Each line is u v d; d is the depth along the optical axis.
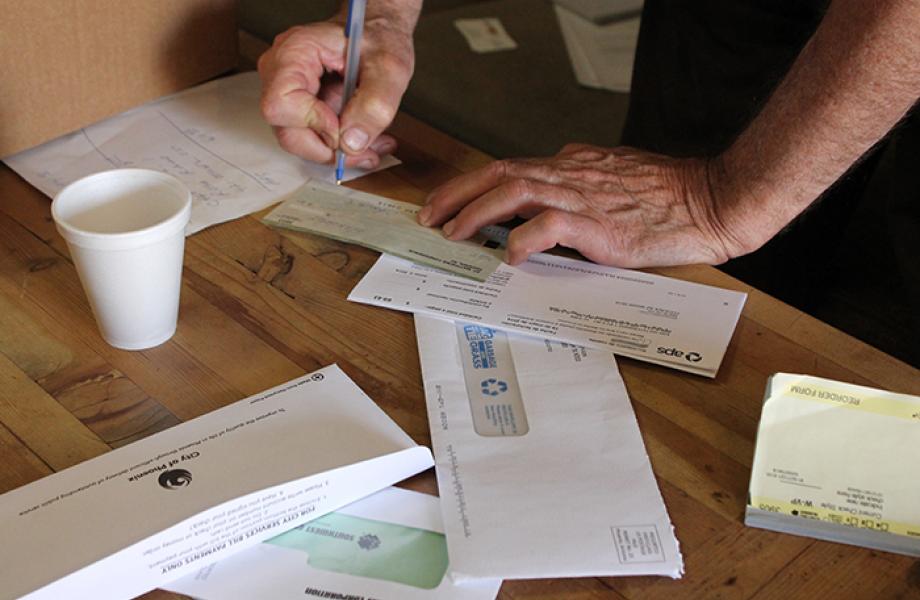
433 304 0.81
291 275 0.84
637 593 0.58
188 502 0.58
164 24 1.04
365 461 0.62
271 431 0.65
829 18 0.82
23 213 0.89
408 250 0.88
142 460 0.62
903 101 0.80
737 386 0.76
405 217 0.94
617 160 0.98
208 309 0.79
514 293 0.84
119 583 0.55
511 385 0.73
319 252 0.87
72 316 0.77
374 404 0.69
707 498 0.65
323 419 0.67
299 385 0.70
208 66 1.11
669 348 0.78
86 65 0.98
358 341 0.77
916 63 0.77
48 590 0.53
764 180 0.88
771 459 0.64
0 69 0.91
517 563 0.59
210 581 0.57
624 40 2.66
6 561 0.54
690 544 0.62
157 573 0.56
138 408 0.68
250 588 0.57
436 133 1.08
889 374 0.78
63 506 0.58
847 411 0.64
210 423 0.66
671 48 1.53
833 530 0.62
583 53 2.59
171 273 0.71
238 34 1.17
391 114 0.98
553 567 0.58
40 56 0.93
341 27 1.04
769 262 1.59
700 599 0.58
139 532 0.56
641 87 1.62
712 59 1.47
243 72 1.16
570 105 2.39
